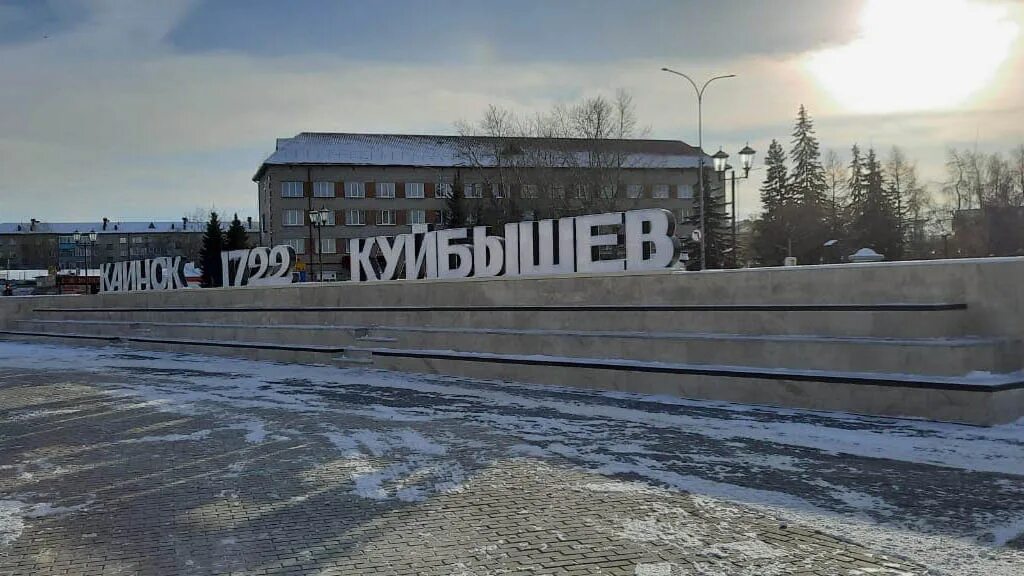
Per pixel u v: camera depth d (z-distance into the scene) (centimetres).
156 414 1136
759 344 1121
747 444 844
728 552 510
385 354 1648
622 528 564
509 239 1547
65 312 2955
